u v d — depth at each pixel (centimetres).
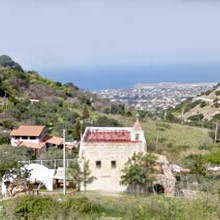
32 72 12769
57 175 4522
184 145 7769
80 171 4475
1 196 4119
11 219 2997
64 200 3219
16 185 4362
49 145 6562
